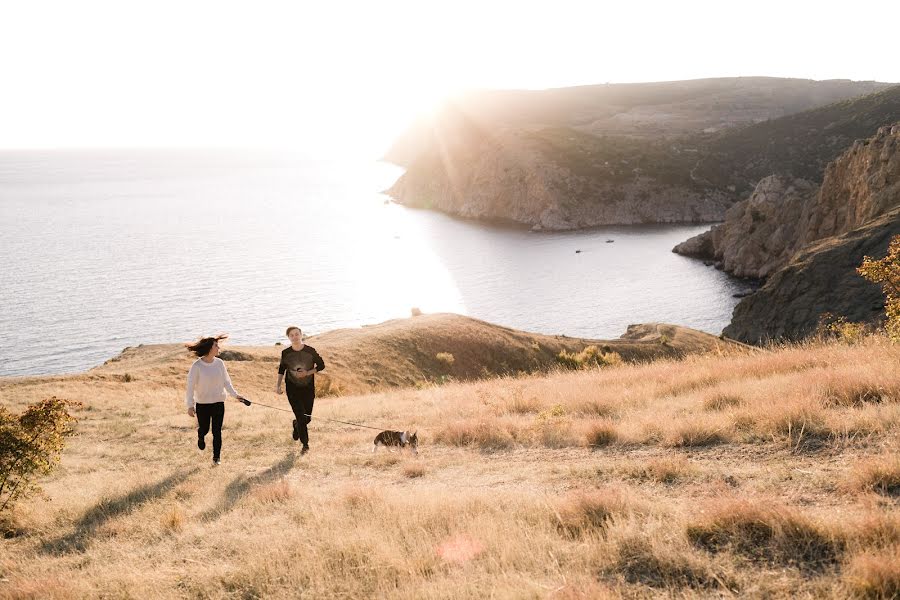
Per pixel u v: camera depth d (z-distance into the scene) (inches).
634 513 206.1
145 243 7539.4
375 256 6801.2
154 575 209.0
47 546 266.4
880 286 2856.8
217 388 389.7
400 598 165.3
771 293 3376.0
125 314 4520.2
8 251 6943.9
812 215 4685.0
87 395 987.9
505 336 2228.1
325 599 175.9
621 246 6988.2
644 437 327.0
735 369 506.0
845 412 295.9
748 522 180.2
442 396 692.7
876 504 181.9
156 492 337.7
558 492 256.4
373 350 1825.8
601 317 4446.4
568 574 166.2
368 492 278.2
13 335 3983.8
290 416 610.2
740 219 5816.9
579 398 476.7
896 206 3415.4
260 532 248.2
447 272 5979.3
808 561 158.1
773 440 279.3
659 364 721.0
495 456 351.3
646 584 159.0
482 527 210.5
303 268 6210.6
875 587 136.6
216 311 4685.0
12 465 309.7
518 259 6461.6
